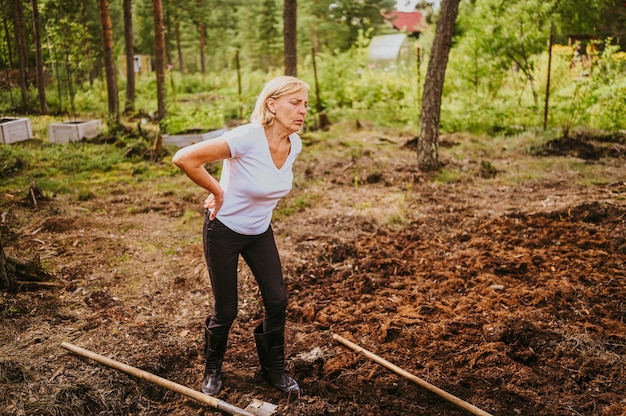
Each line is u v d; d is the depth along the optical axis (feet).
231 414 10.16
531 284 15.48
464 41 42.55
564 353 12.00
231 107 52.21
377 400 10.71
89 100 61.11
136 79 85.46
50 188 24.91
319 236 19.08
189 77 89.81
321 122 43.70
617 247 17.49
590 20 44.14
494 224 19.95
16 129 36.91
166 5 112.68
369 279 15.93
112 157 31.68
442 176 27.22
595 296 14.48
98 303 14.07
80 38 49.55
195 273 15.88
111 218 21.38
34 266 14.89
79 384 10.45
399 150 34.40
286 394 10.85
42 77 53.26
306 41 131.75
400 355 12.25
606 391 10.80
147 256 17.42
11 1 54.29
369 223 20.68
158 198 24.43
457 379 11.32
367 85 50.75
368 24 137.08
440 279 16.05
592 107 36.42
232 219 9.67
